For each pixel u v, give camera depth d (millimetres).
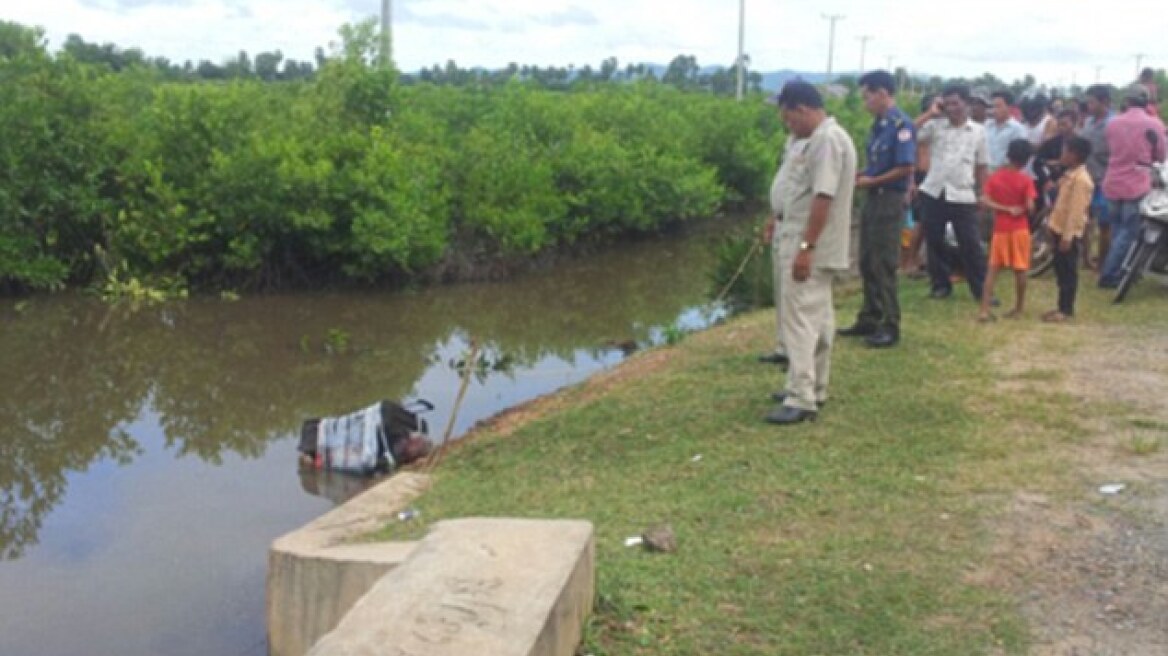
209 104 15109
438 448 7762
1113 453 6066
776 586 4473
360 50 16984
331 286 15523
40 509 7203
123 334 12680
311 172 14539
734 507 5402
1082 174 9250
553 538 4090
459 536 4121
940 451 6133
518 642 3369
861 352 8289
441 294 15586
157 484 7711
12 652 5176
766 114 28406
